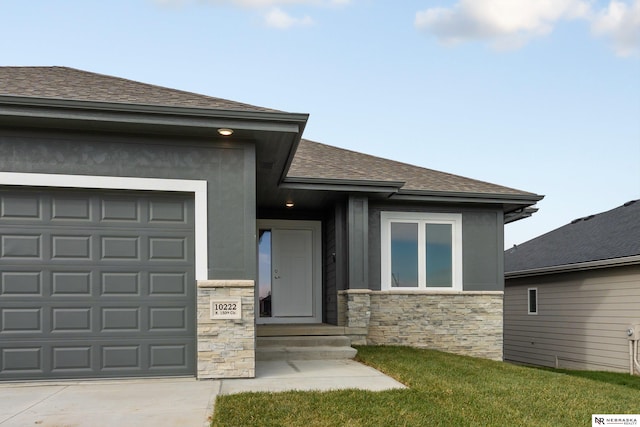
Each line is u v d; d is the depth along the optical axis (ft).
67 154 22.30
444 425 15.92
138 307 22.85
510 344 57.41
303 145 46.16
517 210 41.42
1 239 21.98
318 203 38.93
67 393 19.72
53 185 22.04
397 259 37.70
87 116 20.97
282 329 32.68
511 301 57.57
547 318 50.67
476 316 37.83
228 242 23.49
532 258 55.93
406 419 16.28
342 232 36.68
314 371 24.81
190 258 23.50
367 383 21.74
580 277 45.96
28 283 22.06
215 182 23.67
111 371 22.36
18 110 20.48
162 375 22.76
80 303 22.36
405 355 30.76
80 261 22.53
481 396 20.12
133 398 18.88
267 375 23.65
